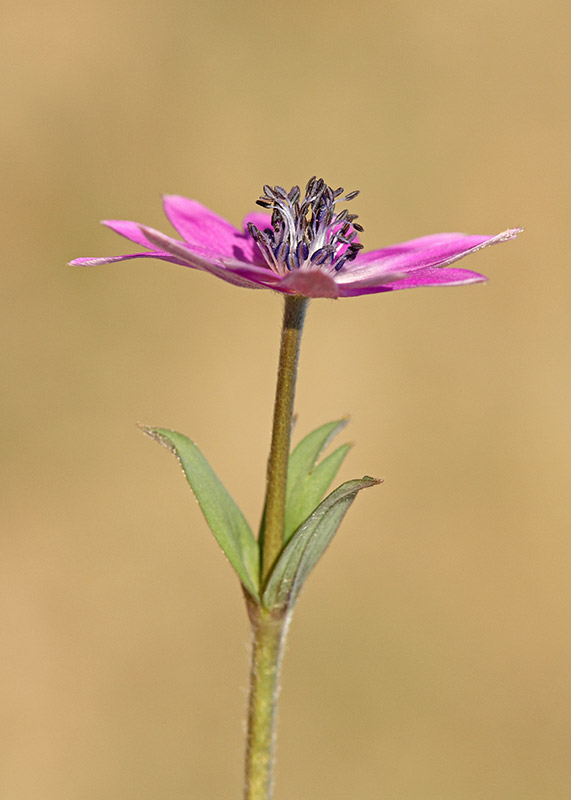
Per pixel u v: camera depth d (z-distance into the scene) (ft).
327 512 1.12
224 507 1.14
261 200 1.18
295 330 1.12
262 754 1.14
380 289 1.12
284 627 1.14
